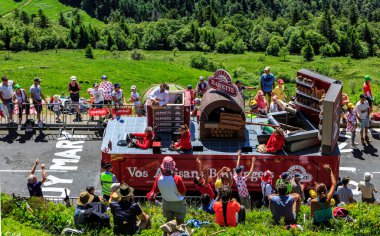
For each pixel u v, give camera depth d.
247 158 19.64
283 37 183.25
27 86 43.97
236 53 161.00
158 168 19.78
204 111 20.42
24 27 151.50
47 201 16.11
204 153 19.72
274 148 19.67
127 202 13.57
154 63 62.62
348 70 129.75
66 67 54.72
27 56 105.00
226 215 14.21
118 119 23.11
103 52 138.62
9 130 24.95
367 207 16.33
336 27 192.88
